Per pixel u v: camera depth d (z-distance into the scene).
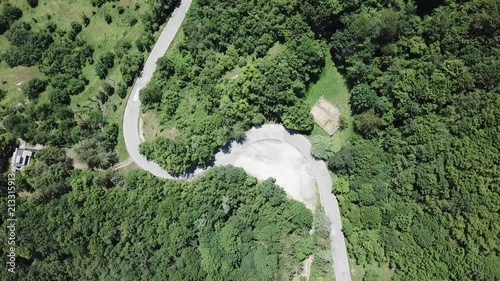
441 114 92.69
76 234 99.69
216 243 101.69
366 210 97.81
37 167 100.19
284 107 101.75
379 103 96.94
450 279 86.25
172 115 104.94
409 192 94.31
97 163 103.94
